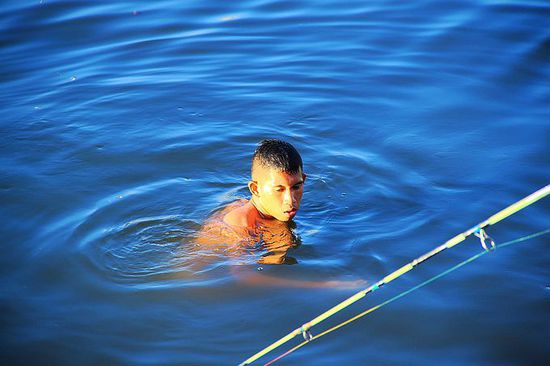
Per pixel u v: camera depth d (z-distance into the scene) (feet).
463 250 75.92
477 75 118.11
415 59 123.44
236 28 136.05
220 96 114.01
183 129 105.50
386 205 86.07
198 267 75.10
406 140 100.99
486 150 97.55
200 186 91.97
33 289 73.05
